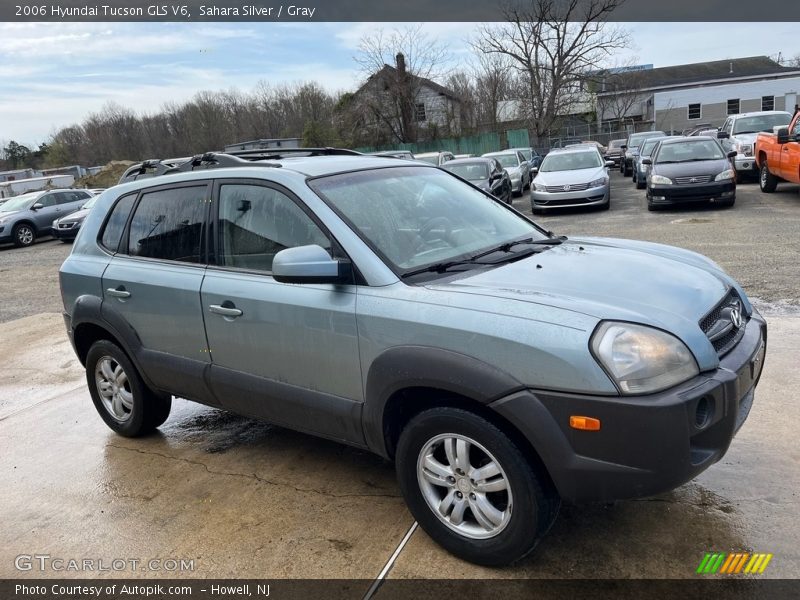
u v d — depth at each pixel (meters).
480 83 43.81
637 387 2.36
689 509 3.08
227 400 3.71
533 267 3.11
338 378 3.11
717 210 12.77
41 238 22.16
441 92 40.41
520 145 39.06
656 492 2.40
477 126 42.41
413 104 37.94
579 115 50.22
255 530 3.25
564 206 14.52
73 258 4.53
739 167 16.47
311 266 2.92
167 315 3.86
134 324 4.09
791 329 5.36
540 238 3.79
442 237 3.38
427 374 2.70
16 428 4.96
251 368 3.50
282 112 50.09
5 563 3.18
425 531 2.97
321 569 2.90
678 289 2.87
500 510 2.72
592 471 2.42
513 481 2.60
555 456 2.46
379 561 2.91
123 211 4.31
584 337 2.42
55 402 5.50
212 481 3.81
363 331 2.94
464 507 2.81
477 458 2.78
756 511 3.02
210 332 3.64
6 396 5.79
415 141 38.41
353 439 3.17
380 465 3.83
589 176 14.59
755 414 3.95
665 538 2.88
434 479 2.88
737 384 2.57
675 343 2.46
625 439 2.36
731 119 18.34
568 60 38.31
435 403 2.85
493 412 2.66
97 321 4.28
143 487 3.82
